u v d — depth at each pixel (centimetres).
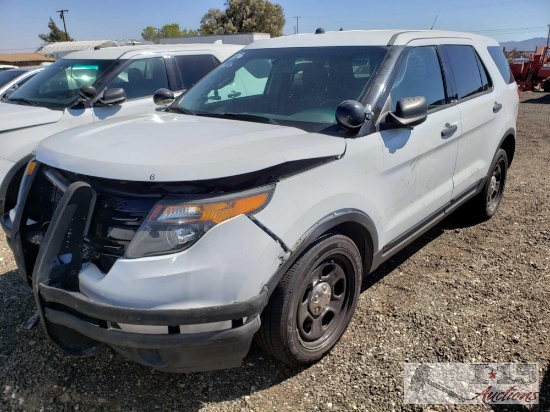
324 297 280
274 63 360
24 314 334
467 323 321
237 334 224
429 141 349
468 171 427
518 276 385
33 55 5703
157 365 229
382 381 271
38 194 268
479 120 423
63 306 234
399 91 329
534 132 1065
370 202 296
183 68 677
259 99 340
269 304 250
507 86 496
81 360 290
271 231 233
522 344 298
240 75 369
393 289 369
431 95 369
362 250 313
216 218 219
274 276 237
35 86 632
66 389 268
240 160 227
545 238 459
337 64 337
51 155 251
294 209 244
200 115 342
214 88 370
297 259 254
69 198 225
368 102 304
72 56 665
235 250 222
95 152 237
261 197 231
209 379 277
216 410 255
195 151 231
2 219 302
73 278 231
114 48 666
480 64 453
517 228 489
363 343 304
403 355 292
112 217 228
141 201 224
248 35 1995
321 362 289
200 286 215
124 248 223
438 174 375
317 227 254
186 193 221
